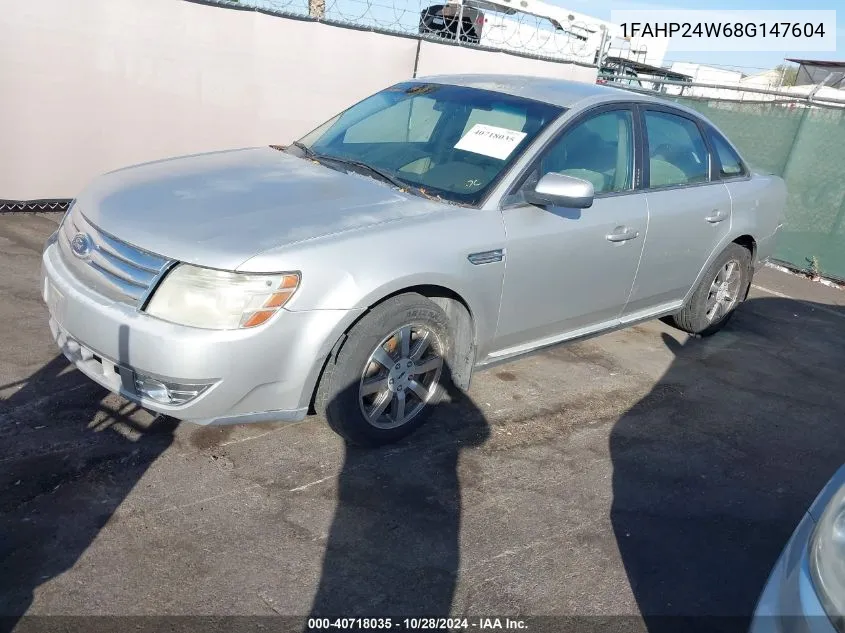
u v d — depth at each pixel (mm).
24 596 2463
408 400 3664
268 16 7156
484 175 3814
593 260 4156
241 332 2889
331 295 3035
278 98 7484
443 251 3383
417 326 3443
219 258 2896
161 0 6629
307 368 3061
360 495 3215
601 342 5434
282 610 2549
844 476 2244
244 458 3375
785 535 3367
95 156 6805
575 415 4227
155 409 2988
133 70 6711
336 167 4066
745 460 3994
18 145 6406
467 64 8484
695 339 5777
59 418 3467
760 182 5688
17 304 4621
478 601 2711
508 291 3754
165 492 3068
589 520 3271
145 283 2939
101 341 2992
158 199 3336
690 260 5035
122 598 2508
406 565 2840
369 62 7836
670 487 3625
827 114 8367
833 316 6965
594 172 4238
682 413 4449
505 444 3795
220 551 2781
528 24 11320
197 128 7203
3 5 5992
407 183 3840
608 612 2748
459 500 3281
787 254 8930
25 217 6508
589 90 4500
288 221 3203
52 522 2811
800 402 4848
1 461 3109
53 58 6328
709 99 9859
